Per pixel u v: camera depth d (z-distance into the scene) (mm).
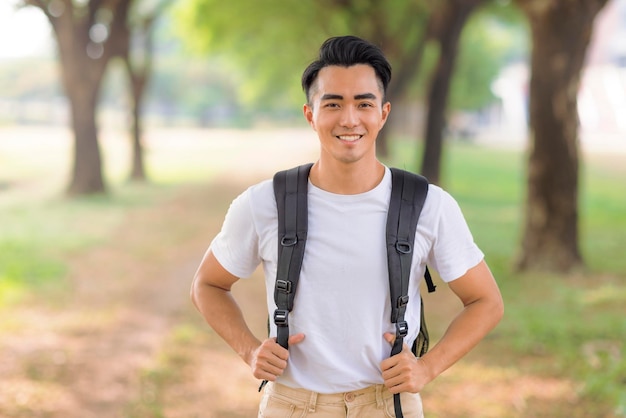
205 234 14258
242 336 2516
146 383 5953
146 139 51812
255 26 23828
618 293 8695
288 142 52219
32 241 12945
